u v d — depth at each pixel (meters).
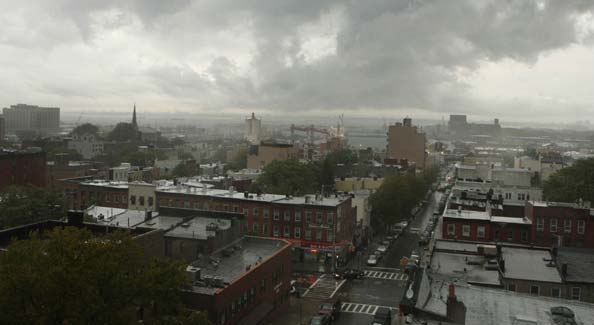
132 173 192.25
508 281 68.69
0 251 57.94
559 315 46.66
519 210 124.88
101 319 45.12
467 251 79.88
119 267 47.59
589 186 145.75
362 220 145.25
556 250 75.81
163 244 71.69
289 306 89.56
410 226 173.75
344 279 109.88
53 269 42.94
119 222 87.88
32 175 155.50
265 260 77.25
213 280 63.69
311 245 123.00
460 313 45.81
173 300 52.41
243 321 67.94
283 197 134.00
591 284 67.12
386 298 97.25
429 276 57.75
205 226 84.88
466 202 131.38
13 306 43.94
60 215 102.56
